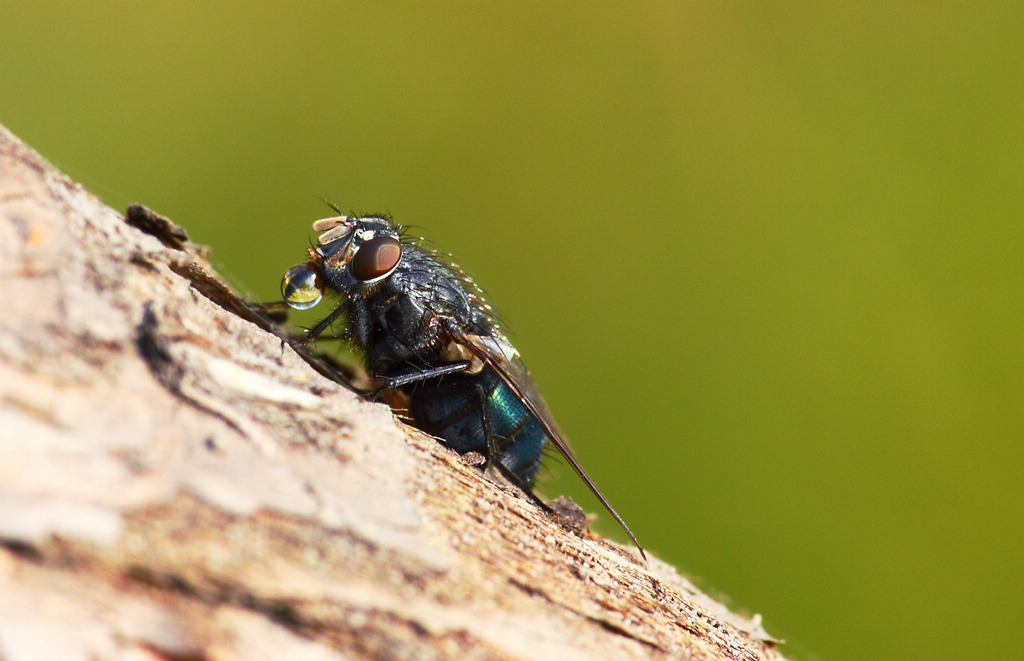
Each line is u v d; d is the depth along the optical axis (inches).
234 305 4.4
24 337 3.8
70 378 3.8
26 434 3.5
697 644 4.3
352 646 3.7
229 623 3.5
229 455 4.0
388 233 4.6
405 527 4.2
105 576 3.4
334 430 4.2
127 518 3.5
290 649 3.5
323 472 4.2
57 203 4.2
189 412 4.1
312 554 3.9
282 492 4.0
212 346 4.2
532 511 4.3
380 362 4.6
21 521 3.3
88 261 4.2
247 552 3.7
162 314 4.2
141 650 3.3
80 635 3.2
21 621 3.1
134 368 4.1
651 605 4.3
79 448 3.6
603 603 4.3
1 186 4.2
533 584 4.2
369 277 4.6
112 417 3.8
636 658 4.2
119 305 4.2
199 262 4.4
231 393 4.2
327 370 4.5
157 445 3.8
